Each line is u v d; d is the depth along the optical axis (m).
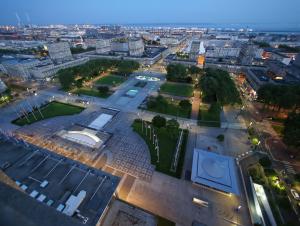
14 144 66.56
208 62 189.88
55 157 61.62
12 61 171.00
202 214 53.09
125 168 68.62
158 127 88.38
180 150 77.81
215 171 61.91
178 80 162.75
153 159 72.69
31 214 13.77
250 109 114.94
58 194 49.41
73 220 13.89
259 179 62.81
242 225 50.91
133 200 56.38
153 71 196.88
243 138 87.44
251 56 195.25
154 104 115.19
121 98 130.00
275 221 50.56
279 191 58.84
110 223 48.66
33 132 89.44
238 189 59.16
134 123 98.00
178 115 107.25
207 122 100.06
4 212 13.79
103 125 96.44
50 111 110.25
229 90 111.81
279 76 136.88
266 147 80.62
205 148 80.62
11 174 55.00
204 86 118.38
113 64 188.50
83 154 75.44
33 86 151.88
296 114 80.75
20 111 110.50
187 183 62.66
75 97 130.88
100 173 55.75
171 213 53.03
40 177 54.28
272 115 106.75
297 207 55.12
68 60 196.50
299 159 73.62
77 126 95.56
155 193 58.84
